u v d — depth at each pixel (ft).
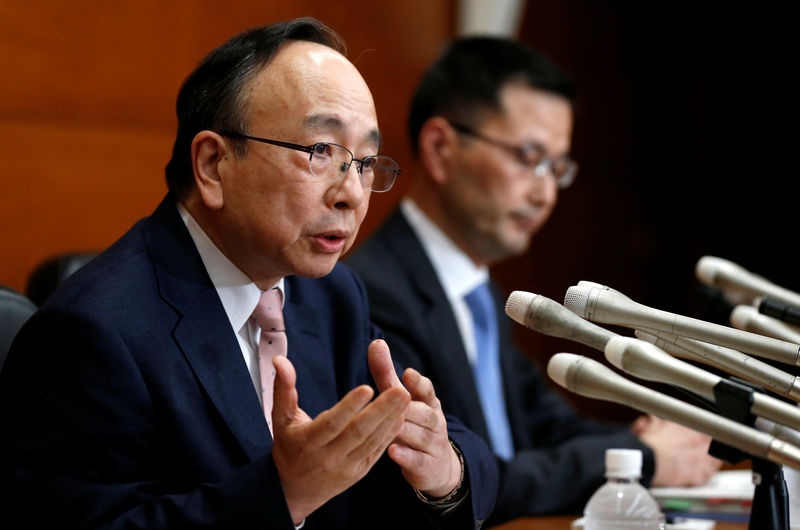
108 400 11.89
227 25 33.09
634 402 10.00
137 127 31.17
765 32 56.08
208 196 12.89
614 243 51.47
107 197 30.48
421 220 24.56
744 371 10.93
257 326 13.93
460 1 40.81
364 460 11.00
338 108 12.62
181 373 12.63
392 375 12.10
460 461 13.73
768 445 9.57
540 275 47.42
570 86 24.93
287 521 11.03
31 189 28.73
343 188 12.66
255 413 12.89
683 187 55.36
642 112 53.06
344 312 15.46
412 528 13.98
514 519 19.48
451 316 22.44
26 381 12.01
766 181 56.03
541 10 46.98
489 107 24.06
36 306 16.61
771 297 15.65
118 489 11.68
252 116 12.64
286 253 12.82
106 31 30.22
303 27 13.34
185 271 13.20
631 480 15.81
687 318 10.71
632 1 52.26
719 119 56.80
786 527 11.84
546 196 24.48
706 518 18.49
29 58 28.55
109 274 12.80
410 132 25.32
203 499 11.28
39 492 11.48
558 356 10.44
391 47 38.37
